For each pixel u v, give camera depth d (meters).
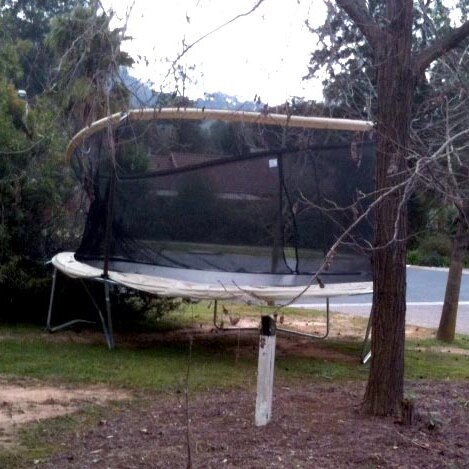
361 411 7.28
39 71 8.64
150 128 8.85
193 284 10.34
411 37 7.08
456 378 10.09
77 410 7.71
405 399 7.11
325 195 10.53
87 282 12.52
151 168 10.78
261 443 6.39
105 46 6.70
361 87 8.36
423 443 6.49
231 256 10.81
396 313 7.12
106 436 6.76
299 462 5.96
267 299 10.02
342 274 10.71
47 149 12.56
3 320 13.01
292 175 10.59
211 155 10.75
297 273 10.68
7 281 12.46
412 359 11.47
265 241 10.75
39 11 10.89
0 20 10.91
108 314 11.07
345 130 10.21
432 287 26.11
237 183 10.75
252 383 9.12
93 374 9.32
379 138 6.96
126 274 10.94
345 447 6.32
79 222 13.19
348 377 9.87
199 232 10.84
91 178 11.28
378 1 7.62
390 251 7.00
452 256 13.68
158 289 10.18
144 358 10.45
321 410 7.46
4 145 12.24
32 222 12.73
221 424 6.95
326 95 8.10
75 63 6.83
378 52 7.06
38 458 6.25
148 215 10.95
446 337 13.60
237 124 10.24
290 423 6.93
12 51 11.15
